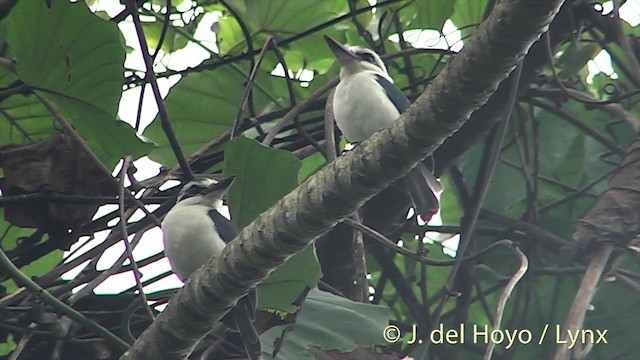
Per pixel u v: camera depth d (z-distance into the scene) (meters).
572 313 10.48
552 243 13.05
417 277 14.52
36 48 9.66
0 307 10.31
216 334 10.65
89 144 10.69
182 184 11.48
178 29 13.17
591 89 14.57
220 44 13.69
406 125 7.59
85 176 10.73
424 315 12.71
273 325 10.05
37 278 10.57
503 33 7.07
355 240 10.84
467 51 7.27
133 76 12.15
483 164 12.35
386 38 13.41
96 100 9.88
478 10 14.00
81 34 9.59
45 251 10.95
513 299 14.12
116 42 9.66
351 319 10.16
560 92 12.80
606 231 11.23
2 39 10.84
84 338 10.75
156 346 8.17
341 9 13.90
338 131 12.90
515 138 13.07
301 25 13.57
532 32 7.05
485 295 13.41
